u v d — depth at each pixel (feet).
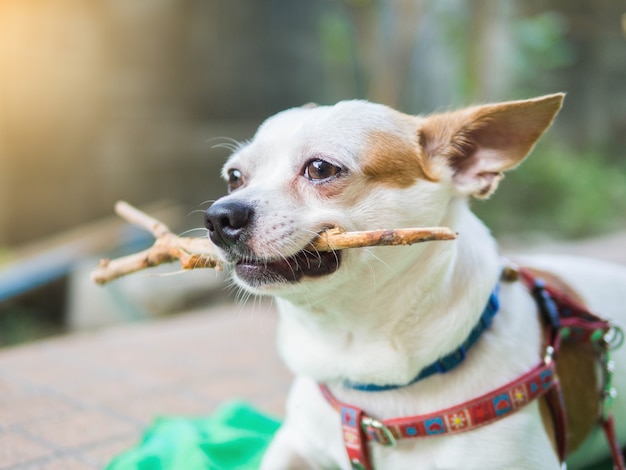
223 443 2.09
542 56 9.73
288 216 1.69
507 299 1.79
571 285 2.00
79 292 5.02
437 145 1.80
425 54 10.12
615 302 2.02
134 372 2.85
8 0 7.67
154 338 3.45
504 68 8.28
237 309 4.20
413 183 1.74
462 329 1.69
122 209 1.93
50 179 8.21
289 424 1.91
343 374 1.75
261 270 1.69
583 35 11.15
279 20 10.42
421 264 1.70
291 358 1.82
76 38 8.43
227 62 10.05
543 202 8.63
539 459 1.68
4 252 6.90
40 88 8.06
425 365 1.70
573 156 10.32
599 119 12.51
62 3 8.24
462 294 1.71
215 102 10.02
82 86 8.51
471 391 1.69
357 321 1.72
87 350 3.22
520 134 1.78
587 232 8.27
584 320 1.84
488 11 7.41
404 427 1.70
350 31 10.06
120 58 8.98
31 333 5.09
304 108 1.88
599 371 1.88
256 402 2.56
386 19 7.93
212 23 9.84
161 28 9.34
